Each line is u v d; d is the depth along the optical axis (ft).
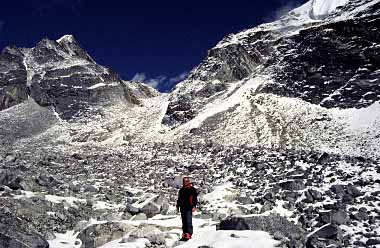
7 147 182.80
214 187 75.61
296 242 38.81
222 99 228.02
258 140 168.25
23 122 247.09
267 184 73.72
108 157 134.51
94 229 46.70
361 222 49.01
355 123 169.48
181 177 85.97
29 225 48.93
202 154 133.08
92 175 94.38
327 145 152.76
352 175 74.08
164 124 231.09
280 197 63.10
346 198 58.34
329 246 39.27
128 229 46.85
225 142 171.01
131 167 110.52
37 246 41.55
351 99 188.14
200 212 59.00
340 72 201.46
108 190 75.31
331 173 75.10
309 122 176.65
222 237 40.42
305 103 196.24
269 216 44.06
